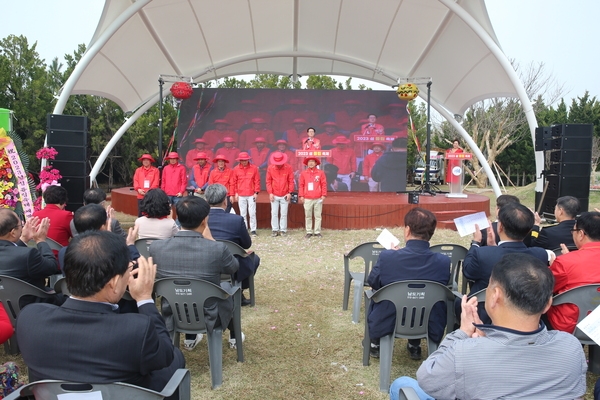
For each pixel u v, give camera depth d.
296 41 12.38
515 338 1.31
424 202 8.80
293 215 8.68
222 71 13.66
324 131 11.36
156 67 11.77
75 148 6.89
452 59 10.95
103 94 11.45
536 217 3.72
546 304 1.34
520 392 1.28
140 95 12.54
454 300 2.67
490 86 10.88
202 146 11.30
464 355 1.33
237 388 2.66
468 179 23.77
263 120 11.36
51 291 3.03
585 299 2.42
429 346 2.66
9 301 2.69
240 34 11.62
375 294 2.53
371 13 10.59
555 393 1.28
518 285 1.33
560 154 7.52
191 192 9.31
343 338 3.43
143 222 3.48
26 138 15.54
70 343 1.44
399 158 11.34
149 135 17.67
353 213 8.55
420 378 1.44
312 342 3.35
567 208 3.47
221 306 2.64
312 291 4.67
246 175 7.96
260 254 6.39
